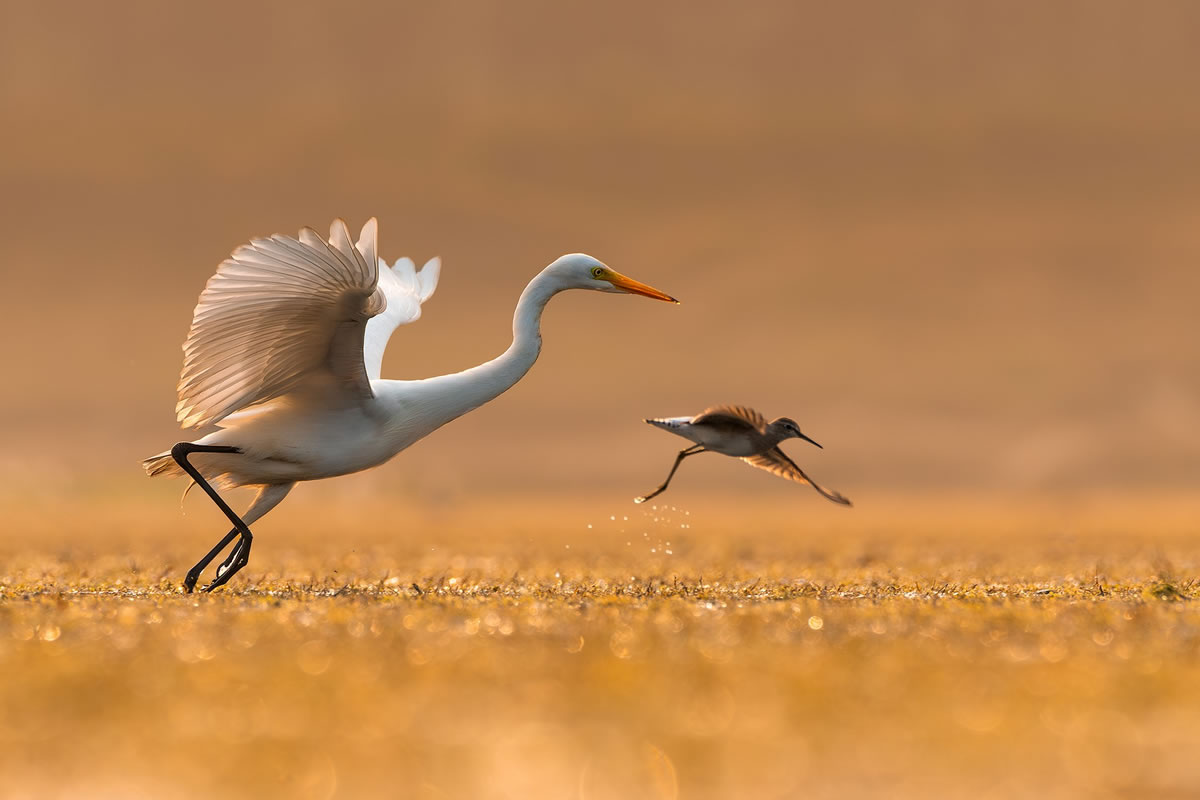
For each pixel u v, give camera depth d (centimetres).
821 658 1267
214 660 1238
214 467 1712
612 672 1197
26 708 1063
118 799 861
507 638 1369
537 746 970
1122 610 1602
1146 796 869
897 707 1079
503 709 1068
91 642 1326
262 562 2559
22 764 927
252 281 1556
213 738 987
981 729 1016
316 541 3597
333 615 1503
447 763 933
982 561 2620
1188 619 1525
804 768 924
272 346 1620
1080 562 2573
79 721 1027
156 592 1825
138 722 1027
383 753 953
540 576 2156
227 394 1648
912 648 1325
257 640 1337
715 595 1833
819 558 2767
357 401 1698
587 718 1045
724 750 962
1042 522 4938
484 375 1786
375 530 4425
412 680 1162
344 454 1711
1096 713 1058
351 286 1564
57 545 3278
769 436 1756
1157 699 1103
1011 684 1157
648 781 899
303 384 1670
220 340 1602
